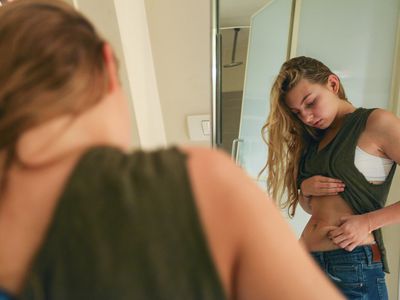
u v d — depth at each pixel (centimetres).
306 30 160
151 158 34
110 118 38
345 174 107
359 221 102
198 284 29
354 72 161
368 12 156
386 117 102
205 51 167
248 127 169
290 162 130
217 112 163
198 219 31
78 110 35
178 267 29
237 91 166
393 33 156
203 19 159
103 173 32
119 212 30
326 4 157
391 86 159
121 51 127
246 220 32
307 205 124
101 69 38
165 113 184
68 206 31
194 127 186
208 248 30
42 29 36
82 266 29
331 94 116
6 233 32
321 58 161
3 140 34
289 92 120
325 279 35
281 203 140
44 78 34
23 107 34
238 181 34
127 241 29
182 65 171
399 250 158
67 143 34
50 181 32
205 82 174
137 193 31
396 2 154
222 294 30
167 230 30
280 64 163
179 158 34
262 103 168
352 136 106
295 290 32
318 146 120
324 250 109
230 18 158
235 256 32
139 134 139
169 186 31
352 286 103
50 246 30
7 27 36
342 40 159
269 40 161
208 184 33
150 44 166
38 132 34
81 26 38
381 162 104
